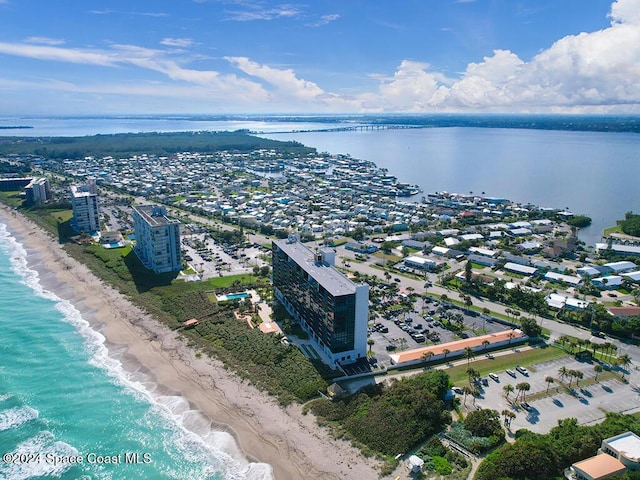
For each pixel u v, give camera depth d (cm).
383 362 19812
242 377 19000
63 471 14125
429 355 19825
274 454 15012
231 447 15400
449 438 15312
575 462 13875
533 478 13150
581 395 17875
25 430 15800
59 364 19888
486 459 14025
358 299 19075
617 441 14138
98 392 18100
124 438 15650
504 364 19950
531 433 15025
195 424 16488
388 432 15325
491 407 17038
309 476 14075
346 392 17738
